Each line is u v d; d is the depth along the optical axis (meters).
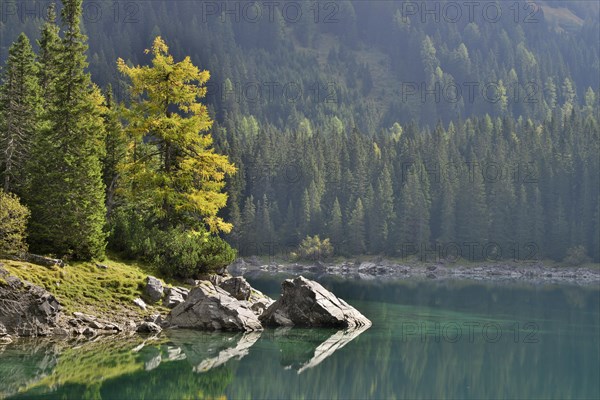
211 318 38.78
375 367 32.16
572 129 181.75
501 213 153.88
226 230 49.47
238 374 29.14
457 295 76.88
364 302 62.75
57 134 43.22
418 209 153.62
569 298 79.00
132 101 48.06
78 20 46.97
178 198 48.06
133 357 30.72
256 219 150.88
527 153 166.62
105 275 39.84
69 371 27.67
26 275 35.78
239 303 41.34
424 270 144.25
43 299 34.03
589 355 38.09
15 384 25.53
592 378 32.59
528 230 152.88
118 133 55.38
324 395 26.83
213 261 45.84
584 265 148.38
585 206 153.75
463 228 153.75
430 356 35.88
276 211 161.25
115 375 27.53
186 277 44.50
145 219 49.81
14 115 45.78
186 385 26.66
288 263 149.62
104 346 32.53
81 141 42.75
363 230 154.75
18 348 31.12
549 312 59.84
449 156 176.38
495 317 53.69
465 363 34.78
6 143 44.97
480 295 78.38
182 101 48.59
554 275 141.12
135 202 51.31
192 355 32.03
